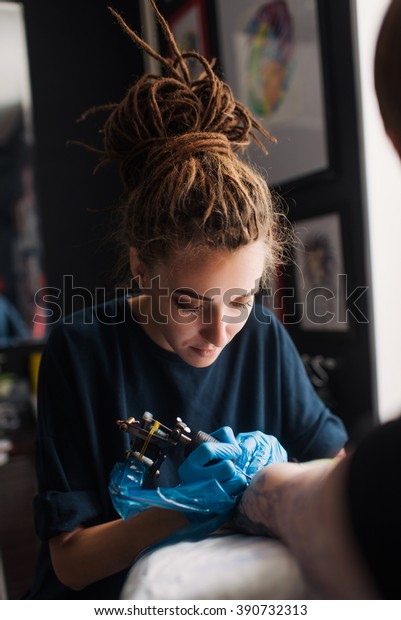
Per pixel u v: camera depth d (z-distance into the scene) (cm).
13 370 232
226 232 67
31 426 195
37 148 221
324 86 154
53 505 80
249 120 83
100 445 88
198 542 62
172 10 219
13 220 245
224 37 193
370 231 149
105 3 221
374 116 146
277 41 170
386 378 153
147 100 79
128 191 84
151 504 67
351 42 146
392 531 38
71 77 222
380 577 39
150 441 73
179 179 70
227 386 94
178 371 90
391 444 40
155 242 72
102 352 89
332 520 42
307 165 166
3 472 185
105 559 74
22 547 183
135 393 89
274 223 83
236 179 71
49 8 217
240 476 68
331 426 99
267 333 98
